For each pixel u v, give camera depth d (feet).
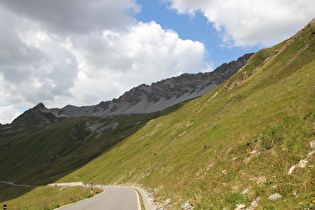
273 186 37.83
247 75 307.37
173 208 51.93
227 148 78.74
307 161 40.19
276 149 54.08
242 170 55.57
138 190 125.90
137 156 291.99
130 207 62.75
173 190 77.36
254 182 43.93
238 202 38.32
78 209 64.69
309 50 209.97
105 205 70.18
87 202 84.84
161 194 82.33
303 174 36.78
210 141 114.21
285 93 107.24
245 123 100.22
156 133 359.66
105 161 424.87
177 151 149.69
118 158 373.61
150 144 325.42
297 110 65.41
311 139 47.70
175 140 232.94
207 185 58.80
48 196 333.62
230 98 224.12
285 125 61.11
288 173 40.24
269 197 34.35
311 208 27.20
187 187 68.64
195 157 103.50
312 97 68.85
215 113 222.69
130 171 222.28
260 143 62.95
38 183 574.56
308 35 241.14
